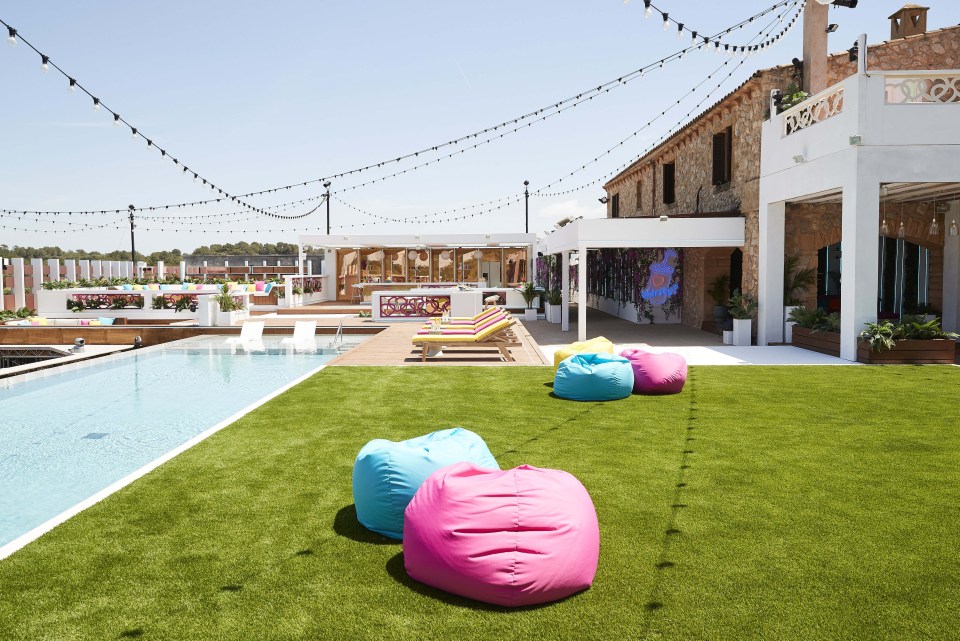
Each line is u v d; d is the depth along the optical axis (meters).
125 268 37.34
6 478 5.97
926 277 14.89
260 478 5.20
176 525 4.28
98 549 3.93
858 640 2.95
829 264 16.27
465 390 8.88
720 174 16.16
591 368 8.16
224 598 3.36
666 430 6.64
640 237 14.61
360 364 11.34
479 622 3.15
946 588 3.40
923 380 9.35
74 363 12.72
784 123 13.34
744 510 4.46
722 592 3.39
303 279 27.59
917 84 11.20
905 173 10.97
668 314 19.67
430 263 30.05
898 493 4.76
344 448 6.03
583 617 3.19
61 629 3.08
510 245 29.73
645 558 3.78
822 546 3.90
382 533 4.14
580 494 3.63
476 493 3.47
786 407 7.67
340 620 3.17
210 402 9.30
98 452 6.80
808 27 13.69
